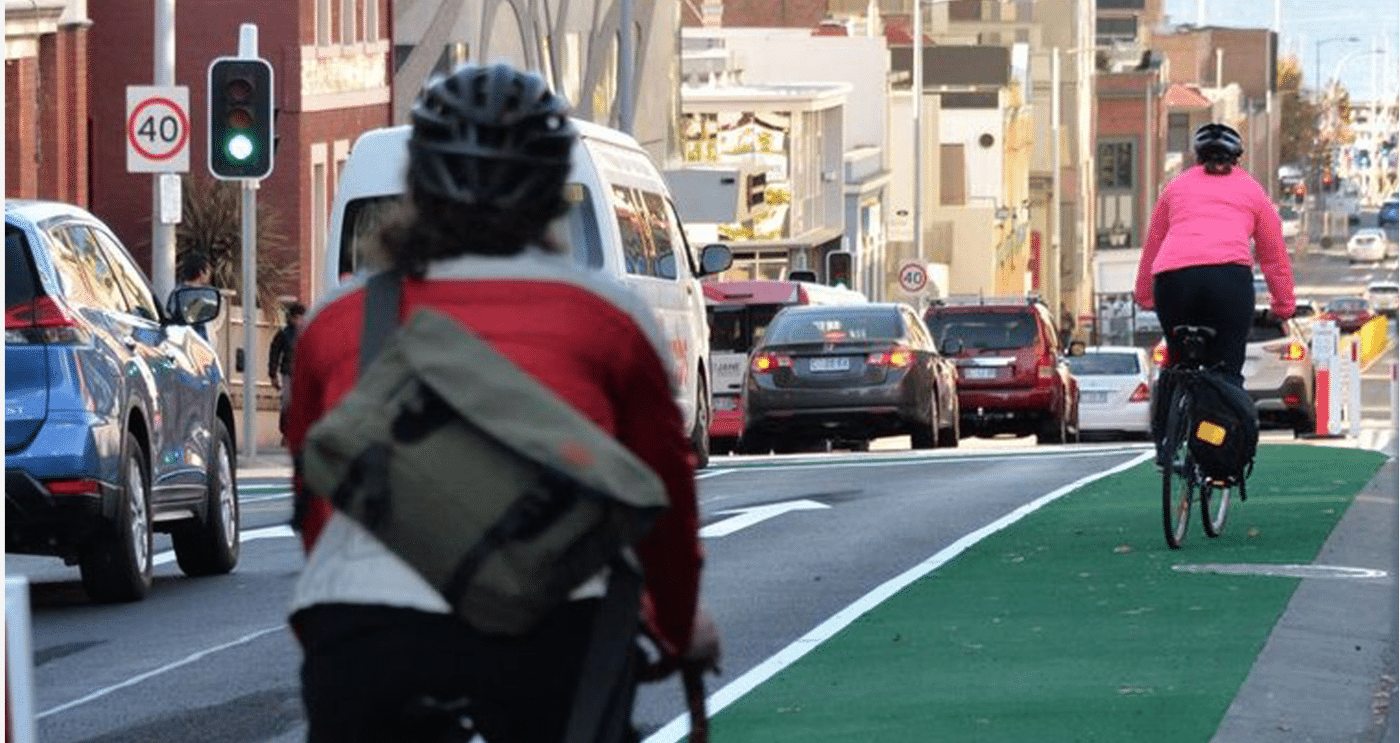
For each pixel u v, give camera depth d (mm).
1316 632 31312
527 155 11812
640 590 11617
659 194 63125
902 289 171250
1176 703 26391
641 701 27031
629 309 11898
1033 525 44625
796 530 46156
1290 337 110188
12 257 36438
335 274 52844
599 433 11406
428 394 11328
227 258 102000
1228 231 38656
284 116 116000
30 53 94000
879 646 30828
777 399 87500
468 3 136000
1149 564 38000
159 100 70625
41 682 30656
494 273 11812
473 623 11148
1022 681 27938
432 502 11148
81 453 36031
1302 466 57469
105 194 115438
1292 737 24797
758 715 26078
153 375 39344
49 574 44469
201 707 28656
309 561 11680
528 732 11406
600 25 162875
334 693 11258
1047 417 102562
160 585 41094
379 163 52812
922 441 88562
